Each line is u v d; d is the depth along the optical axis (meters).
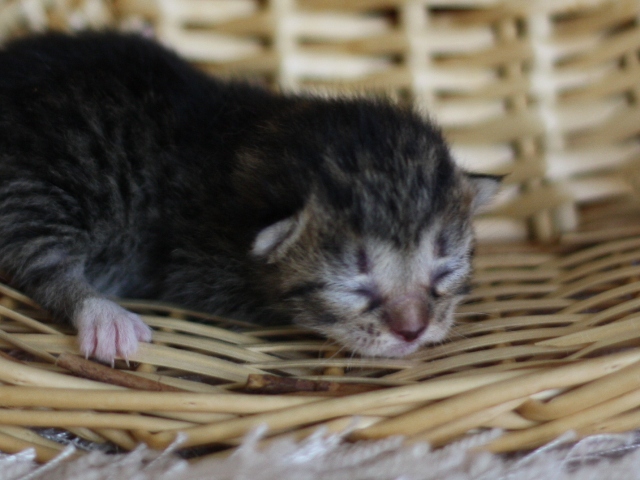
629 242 0.26
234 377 0.21
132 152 0.25
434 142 0.24
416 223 0.22
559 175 0.29
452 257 0.23
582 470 0.20
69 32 0.27
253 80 0.27
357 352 0.23
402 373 0.22
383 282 0.22
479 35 0.31
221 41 0.30
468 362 0.22
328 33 0.31
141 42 0.26
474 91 0.30
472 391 0.20
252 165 0.24
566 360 0.21
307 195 0.23
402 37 0.31
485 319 0.24
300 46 0.31
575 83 0.30
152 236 0.25
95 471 0.20
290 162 0.23
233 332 0.23
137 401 0.20
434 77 0.30
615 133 0.29
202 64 0.30
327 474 0.20
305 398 0.20
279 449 0.20
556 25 0.31
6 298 0.24
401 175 0.23
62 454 0.20
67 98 0.24
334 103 0.24
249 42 0.31
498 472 0.20
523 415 0.20
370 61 0.31
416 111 0.25
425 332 0.22
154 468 0.20
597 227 0.29
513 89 0.30
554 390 0.20
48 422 0.20
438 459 0.20
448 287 0.23
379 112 0.24
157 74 0.25
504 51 0.30
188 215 0.24
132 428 0.20
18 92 0.24
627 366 0.20
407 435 0.20
